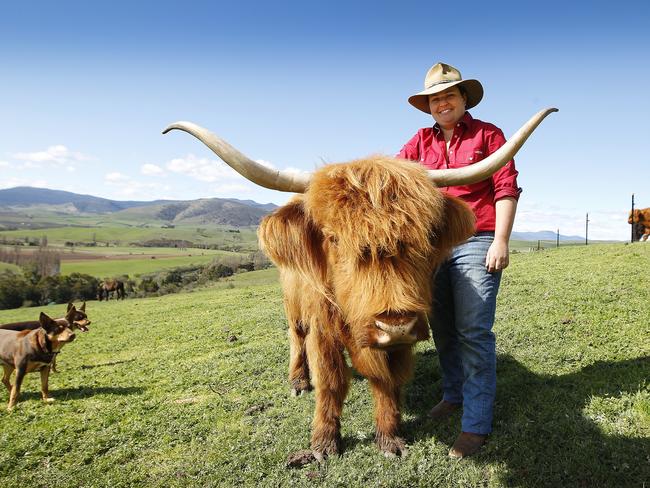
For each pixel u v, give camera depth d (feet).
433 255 11.25
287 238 11.59
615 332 20.61
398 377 13.44
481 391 12.63
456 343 14.83
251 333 33.91
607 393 14.35
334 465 12.64
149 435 16.44
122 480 13.24
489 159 11.41
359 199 10.68
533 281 35.17
